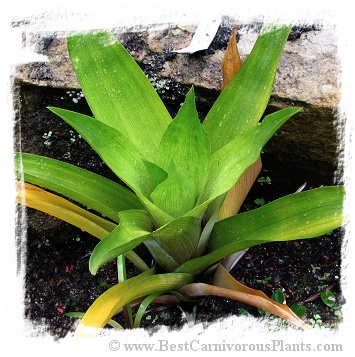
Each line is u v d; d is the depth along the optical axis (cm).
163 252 68
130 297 61
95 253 53
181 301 77
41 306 83
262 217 65
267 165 86
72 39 68
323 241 86
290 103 77
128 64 68
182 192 59
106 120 66
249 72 68
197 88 81
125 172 61
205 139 58
